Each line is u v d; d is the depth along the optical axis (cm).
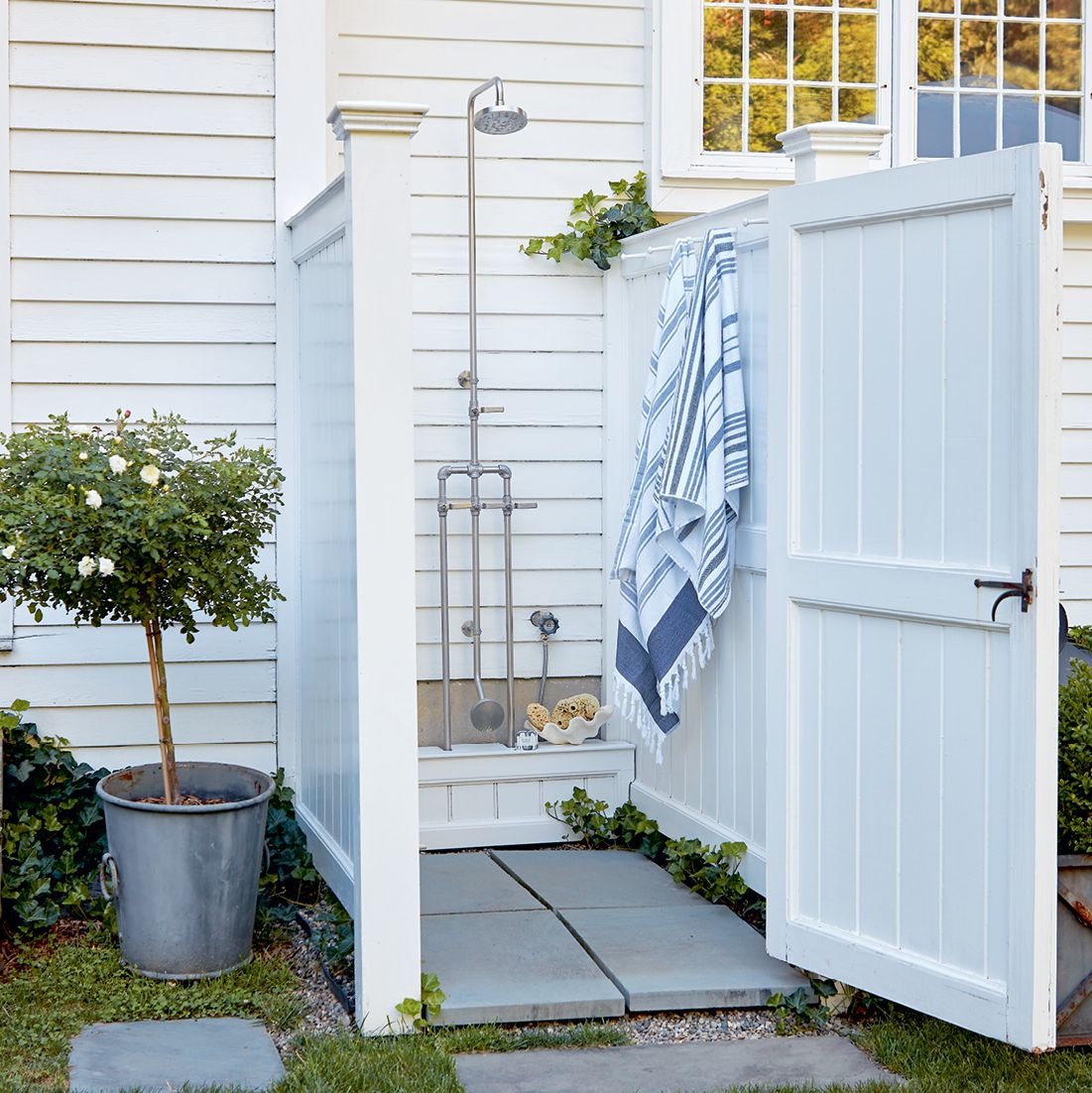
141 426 458
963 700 319
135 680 456
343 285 358
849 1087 310
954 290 318
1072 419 552
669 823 472
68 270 453
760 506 404
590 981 363
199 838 362
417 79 501
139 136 455
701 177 512
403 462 335
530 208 509
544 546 514
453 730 510
